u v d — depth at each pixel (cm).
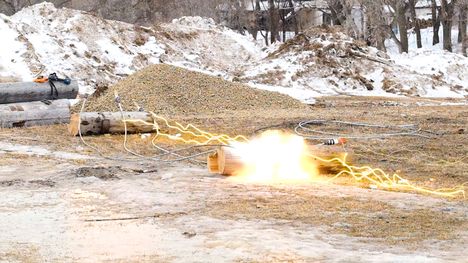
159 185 1350
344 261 838
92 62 4656
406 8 7238
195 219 1068
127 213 1120
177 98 2978
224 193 1271
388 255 862
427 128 2383
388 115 2891
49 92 2453
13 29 4300
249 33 8762
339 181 1422
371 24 6669
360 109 3316
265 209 1138
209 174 1488
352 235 973
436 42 7888
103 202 1205
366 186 1376
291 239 946
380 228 1014
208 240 945
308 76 4762
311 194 1264
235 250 892
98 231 1005
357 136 2133
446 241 941
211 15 8394
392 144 2005
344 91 4616
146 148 1927
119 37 5228
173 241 946
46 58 4316
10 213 1126
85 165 1612
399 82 4662
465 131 2294
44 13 4962
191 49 5781
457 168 1633
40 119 2398
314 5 8262
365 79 4734
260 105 3141
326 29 5112
